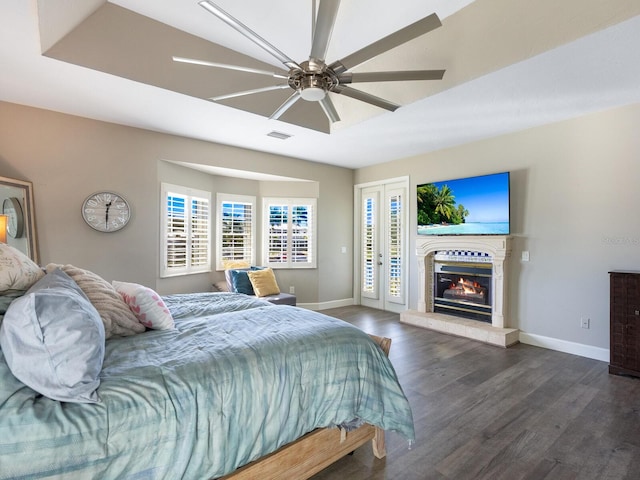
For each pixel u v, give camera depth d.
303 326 1.87
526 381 2.85
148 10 2.62
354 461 1.84
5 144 3.10
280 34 2.75
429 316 4.61
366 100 2.29
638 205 3.18
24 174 3.18
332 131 4.02
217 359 1.39
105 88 2.83
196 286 4.80
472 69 2.66
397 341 3.98
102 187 3.60
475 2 2.61
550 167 3.73
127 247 3.77
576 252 3.56
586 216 3.48
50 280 1.36
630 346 2.93
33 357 1.04
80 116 3.46
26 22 2.03
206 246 4.96
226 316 2.13
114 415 1.08
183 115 3.45
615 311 3.03
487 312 4.22
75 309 1.14
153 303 1.88
